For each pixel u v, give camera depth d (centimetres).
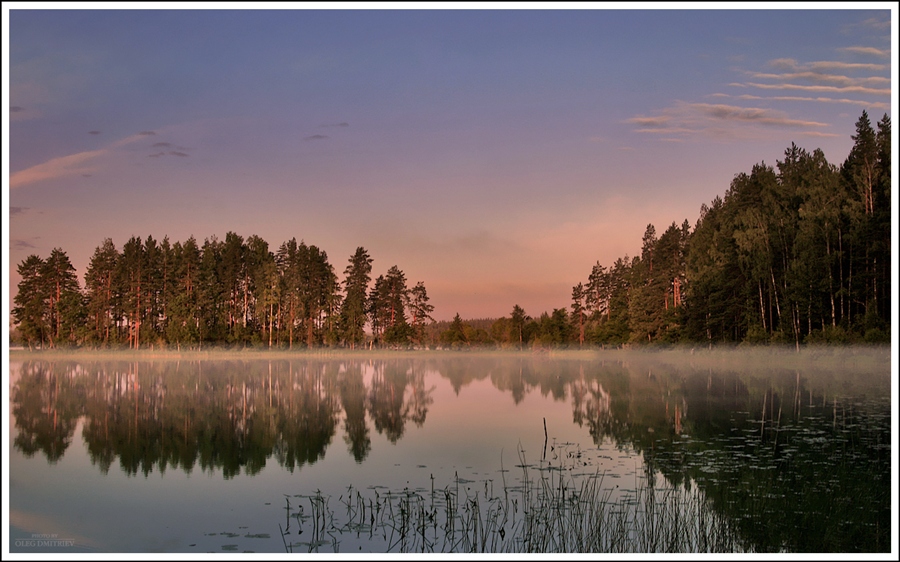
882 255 5400
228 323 10581
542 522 1323
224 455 2217
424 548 1211
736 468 1725
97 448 2370
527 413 3008
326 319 10988
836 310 5788
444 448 2166
